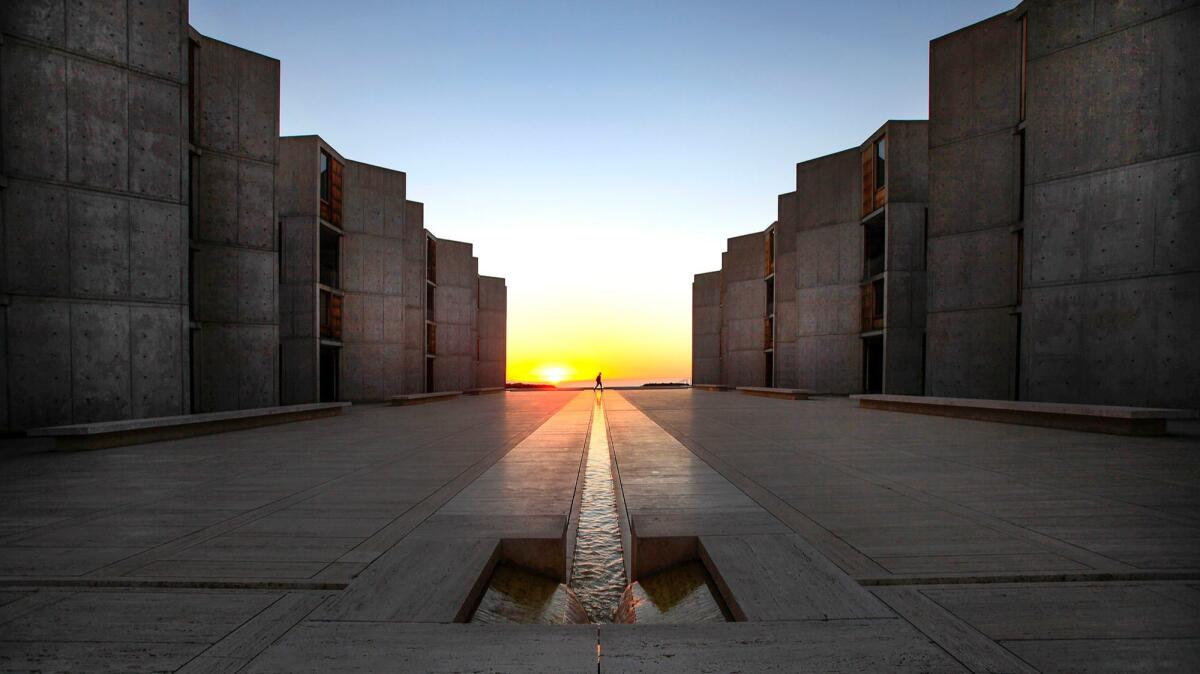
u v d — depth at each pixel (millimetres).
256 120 16922
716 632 2508
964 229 16984
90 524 4500
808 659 2279
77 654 2420
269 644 2465
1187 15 12352
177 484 6113
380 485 6035
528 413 16844
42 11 11500
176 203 13055
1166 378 12398
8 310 11078
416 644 2420
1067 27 13891
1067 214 13812
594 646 2383
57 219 11578
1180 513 4637
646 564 3922
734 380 36625
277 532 4234
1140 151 12836
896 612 2756
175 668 2285
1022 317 14508
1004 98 16297
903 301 22062
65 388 11586
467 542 3811
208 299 16047
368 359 24078
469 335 35062
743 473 6523
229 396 16297
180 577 3301
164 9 12938
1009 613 2766
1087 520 4418
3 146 11109
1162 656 2354
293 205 20938
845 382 25250
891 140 22234
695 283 43344
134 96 12492
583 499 6293
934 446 8688
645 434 10586
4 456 8328
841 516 4559
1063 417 11047
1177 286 12320
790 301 28250
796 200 27172
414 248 29203
